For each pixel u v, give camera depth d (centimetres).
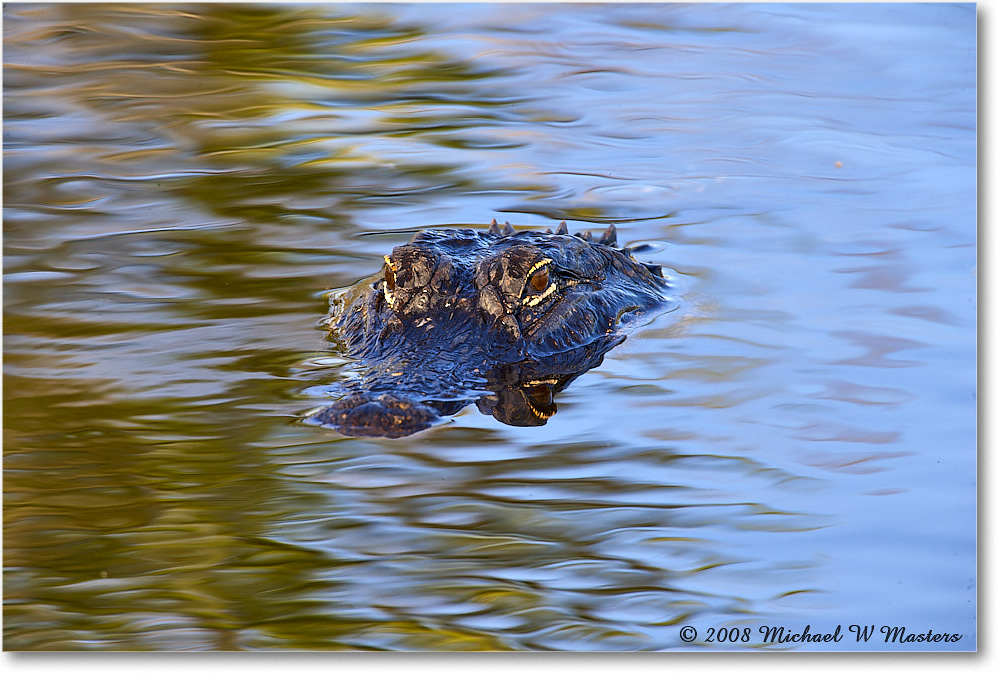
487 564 1355
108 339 1955
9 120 3303
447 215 2664
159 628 1274
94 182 2853
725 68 3725
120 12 4188
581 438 1622
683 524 1409
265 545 1392
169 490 1493
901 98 3397
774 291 2191
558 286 2025
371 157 3072
